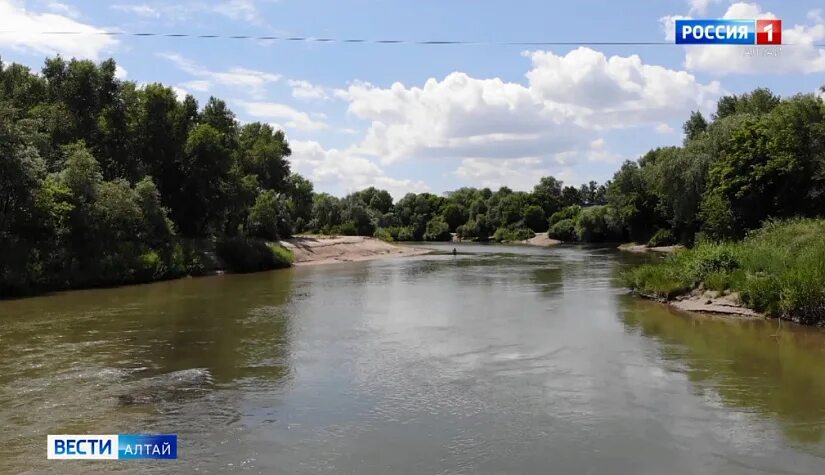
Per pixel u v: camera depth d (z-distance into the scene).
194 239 51.38
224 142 57.66
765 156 40.28
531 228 138.88
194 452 10.73
